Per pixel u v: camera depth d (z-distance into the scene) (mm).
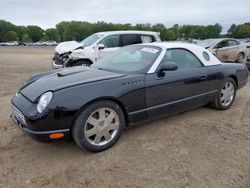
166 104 3770
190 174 2764
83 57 8445
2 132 3775
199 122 4242
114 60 4180
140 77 3449
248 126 4105
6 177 2711
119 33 9234
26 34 103125
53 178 2701
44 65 13602
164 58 3797
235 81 4973
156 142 3500
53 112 2805
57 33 110625
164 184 2598
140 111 3477
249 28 85438
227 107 4910
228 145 3432
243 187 2559
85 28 102000
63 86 3000
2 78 8734
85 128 3029
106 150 3264
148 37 9805
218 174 2768
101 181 2654
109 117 3225
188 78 3984
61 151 3248
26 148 3318
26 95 3174
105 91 3096
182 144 3447
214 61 4609
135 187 2557
